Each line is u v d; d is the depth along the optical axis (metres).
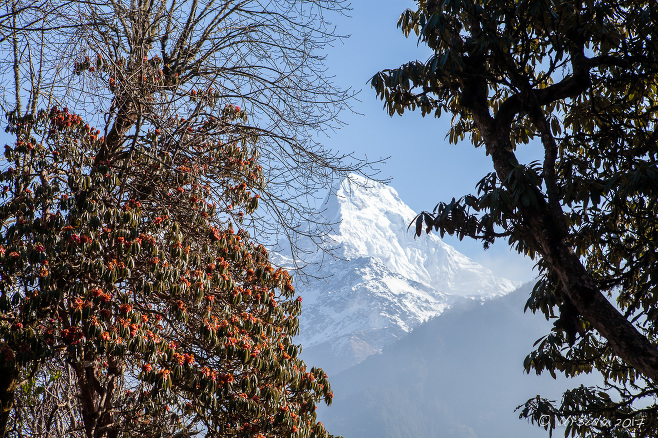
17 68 19.12
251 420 19.39
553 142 14.72
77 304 16.38
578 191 16.70
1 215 17.62
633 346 12.62
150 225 18.66
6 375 17.23
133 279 18.55
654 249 17.80
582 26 15.93
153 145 19.78
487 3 15.34
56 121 19.36
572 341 14.35
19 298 16.12
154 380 17.05
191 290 18.45
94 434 18.25
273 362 19.69
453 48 15.51
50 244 16.80
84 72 17.17
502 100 20.34
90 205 17.23
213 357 19.41
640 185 13.57
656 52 16.59
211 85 21.75
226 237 20.58
